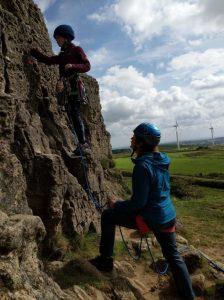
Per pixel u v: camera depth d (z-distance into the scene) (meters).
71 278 2.36
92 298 2.25
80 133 3.48
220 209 5.86
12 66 2.99
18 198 2.33
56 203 2.68
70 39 3.29
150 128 2.31
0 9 3.00
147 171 2.23
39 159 2.71
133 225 2.39
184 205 6.20
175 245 2.33
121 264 2.80
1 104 2.52
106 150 5.45
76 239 2.85
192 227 4.61
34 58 3.36
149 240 3.37
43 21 3.90
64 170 2.82
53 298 1.92
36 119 3.15
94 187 3.47
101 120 5.40
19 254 1.88
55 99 3.66
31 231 2.00
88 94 4.86
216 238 4.15
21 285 1.77
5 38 2.94
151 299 2.52
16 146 2.66
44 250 2.61
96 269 2.51
